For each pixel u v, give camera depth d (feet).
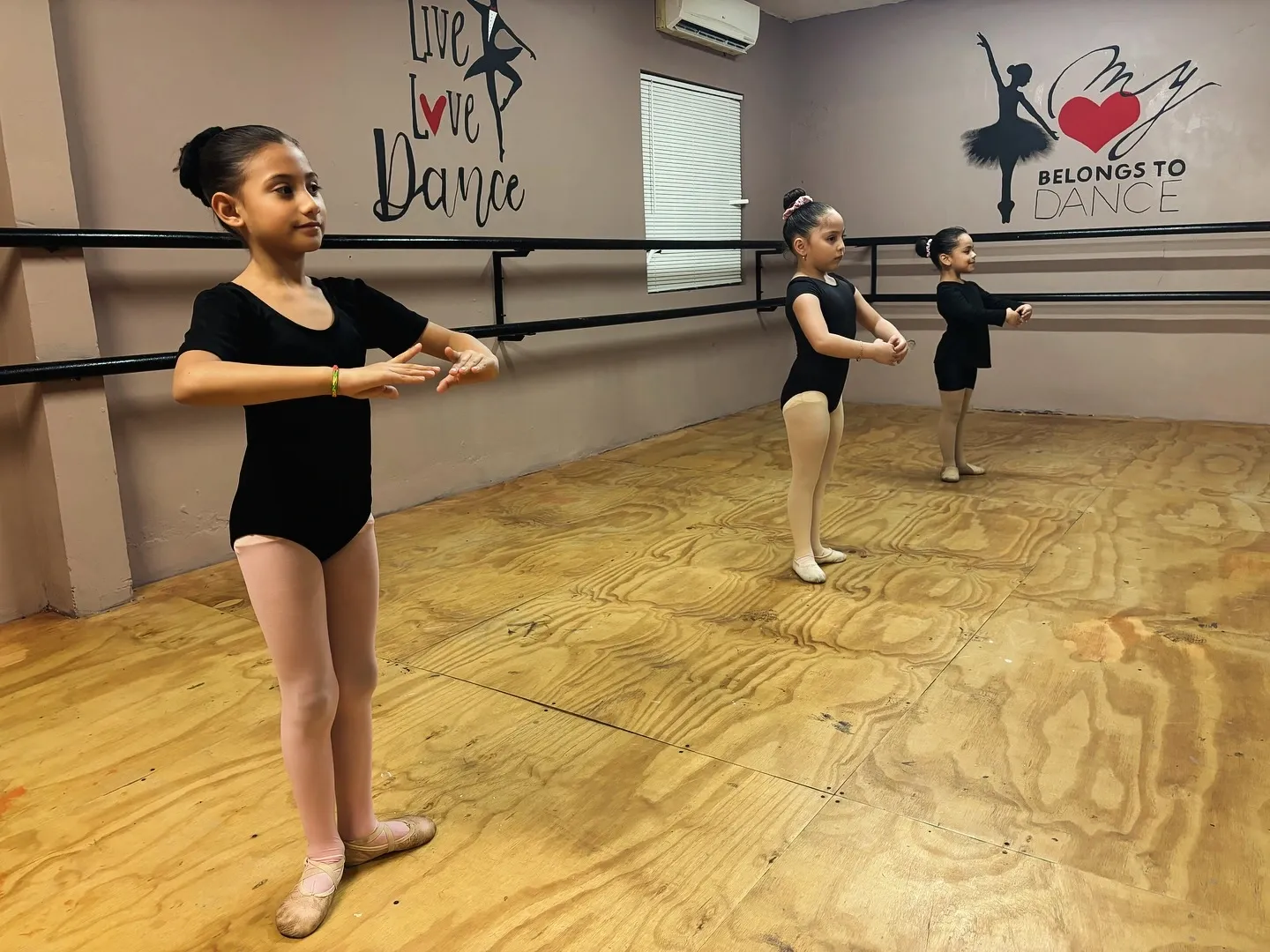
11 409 8.90
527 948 4.42
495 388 14.17
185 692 7.34
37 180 8.33
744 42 18.66
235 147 4.05
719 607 8.88
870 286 20.74
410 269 12.68
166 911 4.80
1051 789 5.61
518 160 14.25
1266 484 12.75
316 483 4.28
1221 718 6.40
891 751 6.14
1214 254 17.26
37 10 8.25
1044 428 17.61
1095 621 8.20
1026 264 19.04
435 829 5.38
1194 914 4.48
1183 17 16.84
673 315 16.56
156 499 10.15
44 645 8.33
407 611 8.96
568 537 11.34
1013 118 18.71
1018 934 4.39
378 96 12.09
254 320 4.06
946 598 8.94
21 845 5.39
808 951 4.33
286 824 5.55
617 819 5.47
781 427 18.48
